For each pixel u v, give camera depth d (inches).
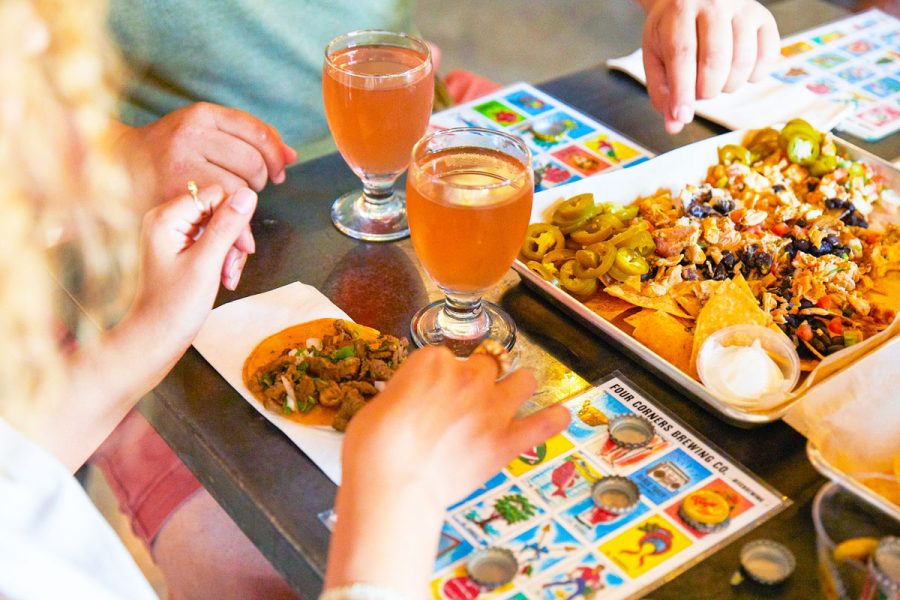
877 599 22.2
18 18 20.3
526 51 120.1
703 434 28.5
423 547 22.7
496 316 33.1
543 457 27.6
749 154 40.3
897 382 28.2
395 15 56.8
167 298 29.5
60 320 34.6
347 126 35.6
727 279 34.1
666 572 24.2
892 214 37.9
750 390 28.5
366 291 34.4
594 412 29.3
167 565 38.6
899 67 50.9
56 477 25.0
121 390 29.8
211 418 29.0
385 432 23.9
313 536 25.5
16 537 22.6
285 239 37.2
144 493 40.1
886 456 26.8
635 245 34.4
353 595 21.4
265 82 54.2
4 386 24.3
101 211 26.8
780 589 23.8
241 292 34.3
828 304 32.8
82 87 22.6
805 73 50.2
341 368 29.5
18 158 21.8
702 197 38.4
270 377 29.9
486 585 23.6
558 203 36.8
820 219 36.8
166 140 38.9
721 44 42.0
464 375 25.7
